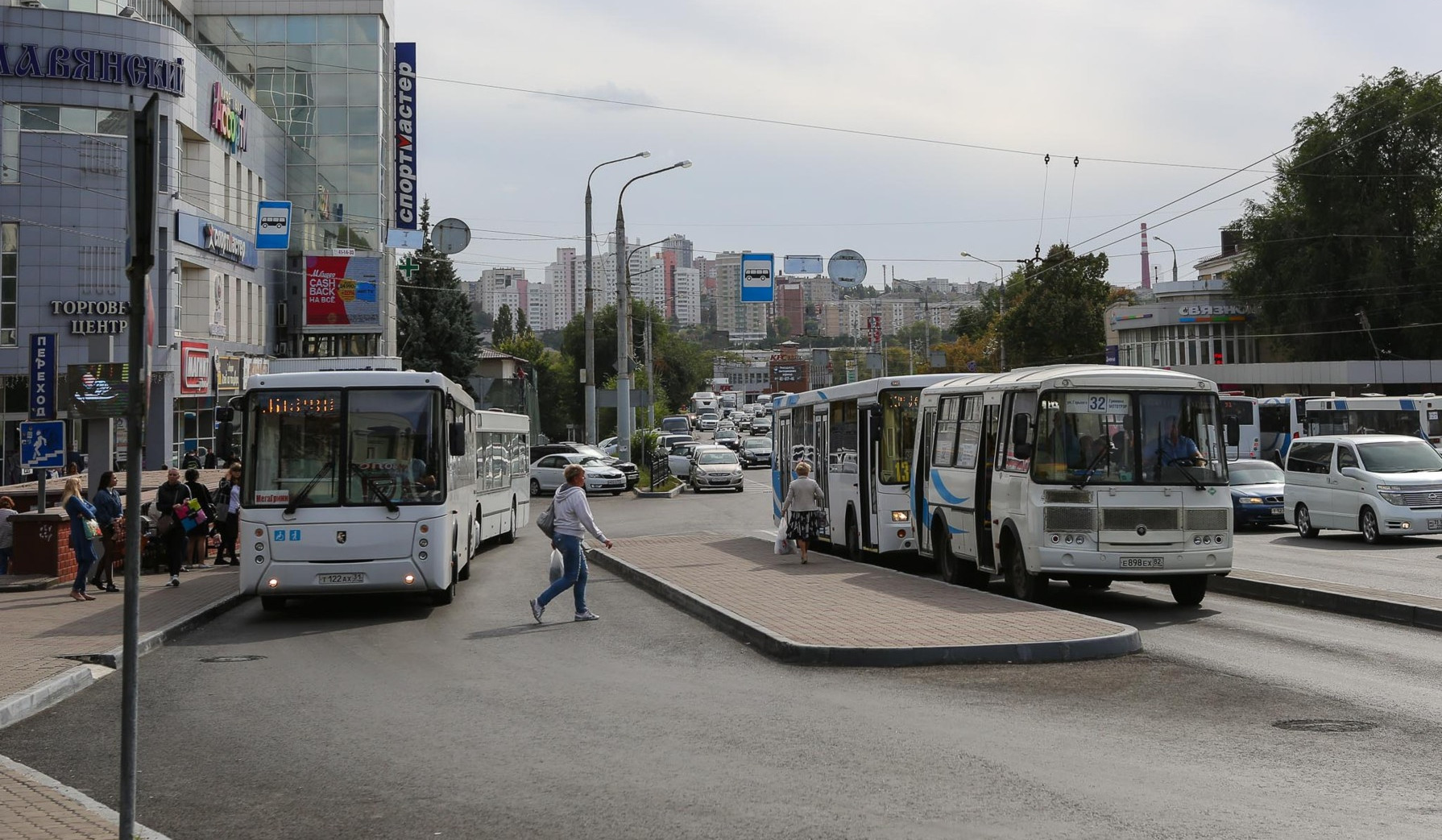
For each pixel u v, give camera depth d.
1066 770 7.82
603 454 50.69
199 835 6.84
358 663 13.08
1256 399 45.34
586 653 13.27
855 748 8.52
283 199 58.88
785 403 28.47
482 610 17.47
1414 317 61.34
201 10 60.78
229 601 18.47
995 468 17.14
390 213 63.72
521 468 32.69
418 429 16.89
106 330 41.72
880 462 21.36
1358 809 6.85
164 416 42.62
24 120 41.34
